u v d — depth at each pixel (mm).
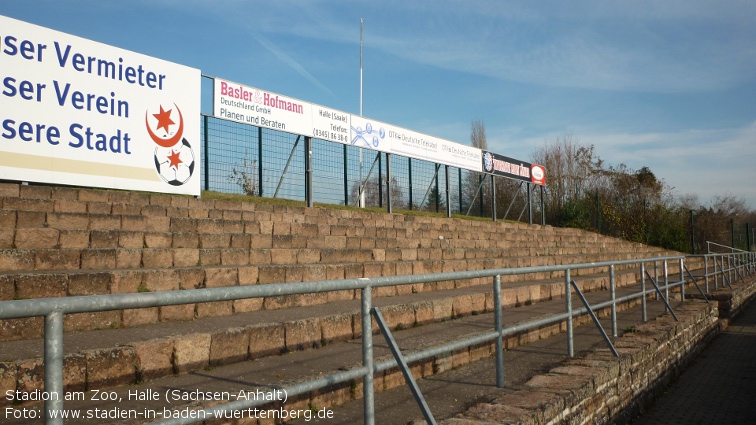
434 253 15742
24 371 4465
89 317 6328
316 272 10117
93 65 11438
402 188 24188
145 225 9984
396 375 6086
